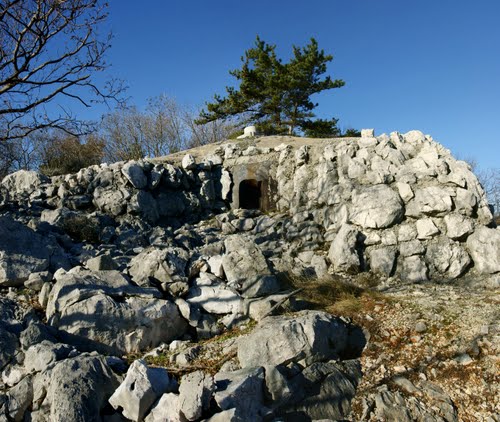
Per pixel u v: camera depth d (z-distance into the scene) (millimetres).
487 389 4840
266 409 4199
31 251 6703
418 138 10828
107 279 5809
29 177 12281
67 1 7988
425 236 8750
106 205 11391
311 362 4918
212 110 24719
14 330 5172
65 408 3938
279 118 24391
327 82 23016
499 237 8312
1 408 4242
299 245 10164
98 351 5203
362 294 6957
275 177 13133
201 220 12812
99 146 26531
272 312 5801
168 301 5793
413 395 4797
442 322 6020
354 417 4512
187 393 3916
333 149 11789
